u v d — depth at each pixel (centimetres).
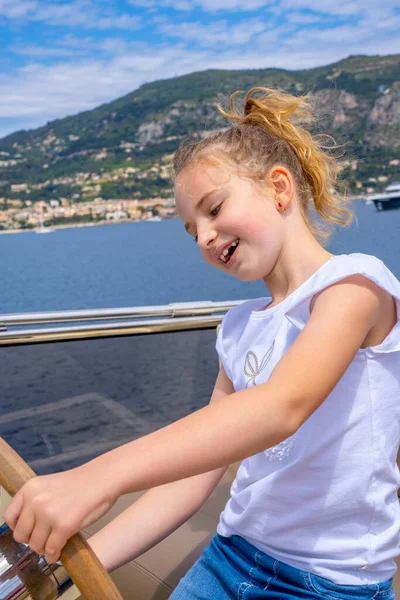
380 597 91
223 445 62
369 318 80
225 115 108
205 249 95
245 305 110
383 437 90
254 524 96
